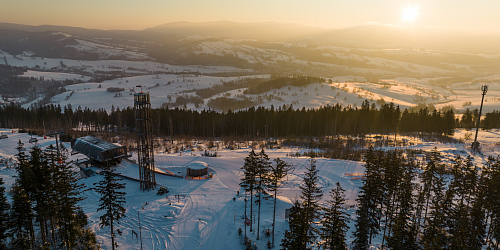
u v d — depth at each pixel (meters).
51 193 33.25
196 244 36.50
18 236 31.75
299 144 96.38
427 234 30.92
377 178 35.91
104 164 61.12
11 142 88.81
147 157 53.19
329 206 46.28
